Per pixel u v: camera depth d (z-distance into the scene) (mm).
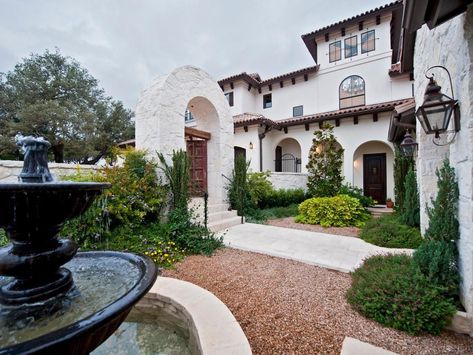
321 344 1912
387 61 11180
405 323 2049
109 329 1341
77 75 18734
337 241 4863
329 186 9227
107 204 4023
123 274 2020
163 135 5469
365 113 9930
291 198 10047
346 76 12156
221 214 6469
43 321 1451
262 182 8562
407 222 5336
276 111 14172
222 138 7238
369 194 11641
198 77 6496
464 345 1895
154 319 2520
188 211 5266
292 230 5875
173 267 3543
